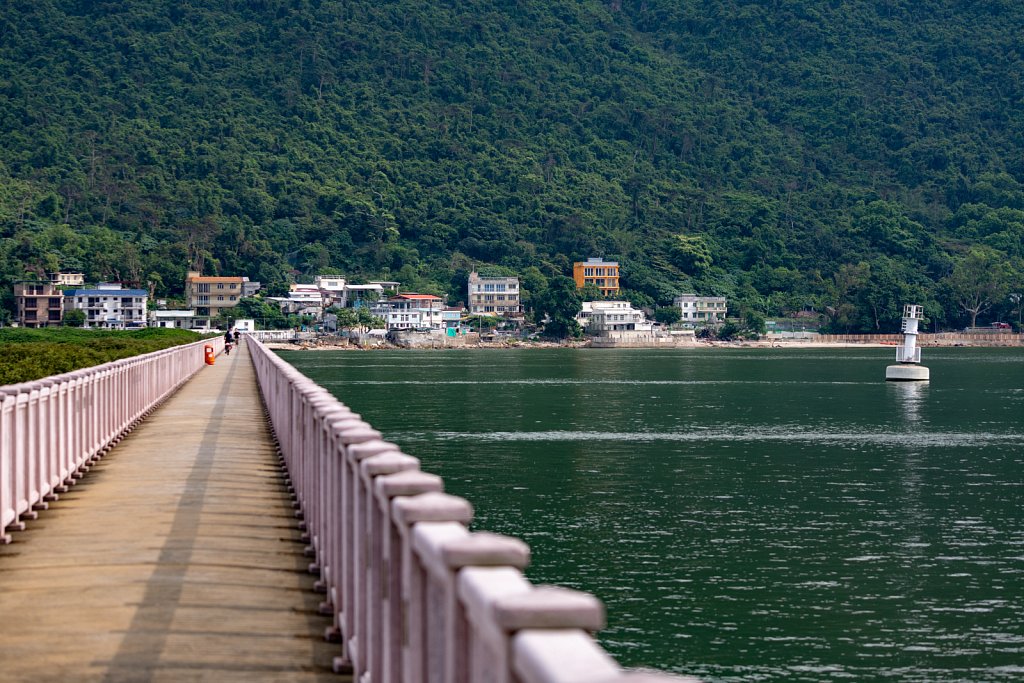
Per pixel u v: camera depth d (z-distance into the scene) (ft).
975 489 144.46
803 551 106.11
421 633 21.91
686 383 391.45
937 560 102.63
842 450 187.93
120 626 39.37
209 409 132.46
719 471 159.53
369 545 28.81
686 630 81.56
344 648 34.83
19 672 34.14
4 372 110.32
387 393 328.49
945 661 75.77
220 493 68.95
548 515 123.03
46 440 64.75
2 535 52.75
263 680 33.86
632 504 130.52
